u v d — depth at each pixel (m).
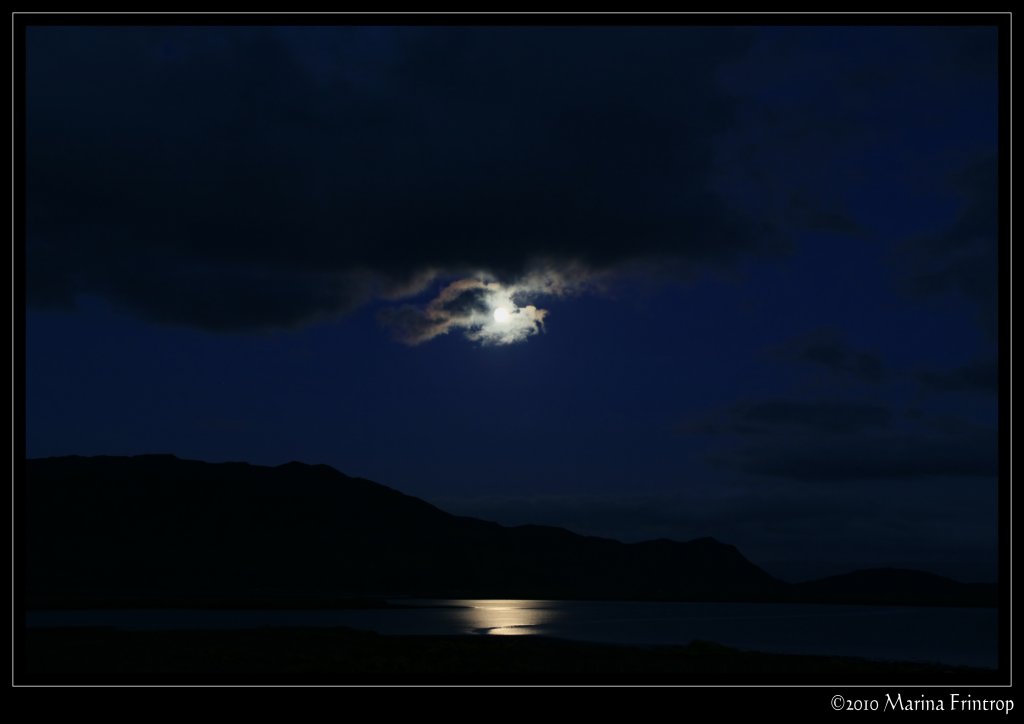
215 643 41.72
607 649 42.09
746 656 39.41
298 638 45.34
